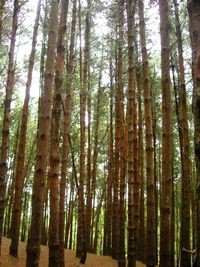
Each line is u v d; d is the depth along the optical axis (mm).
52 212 7266
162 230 6539
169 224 6531
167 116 6973
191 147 18578
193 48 2762
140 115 16406
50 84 6730
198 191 2525
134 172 10664
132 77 10438
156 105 17250
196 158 2578
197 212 2539
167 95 7102
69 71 11070
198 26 2729
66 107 10844
